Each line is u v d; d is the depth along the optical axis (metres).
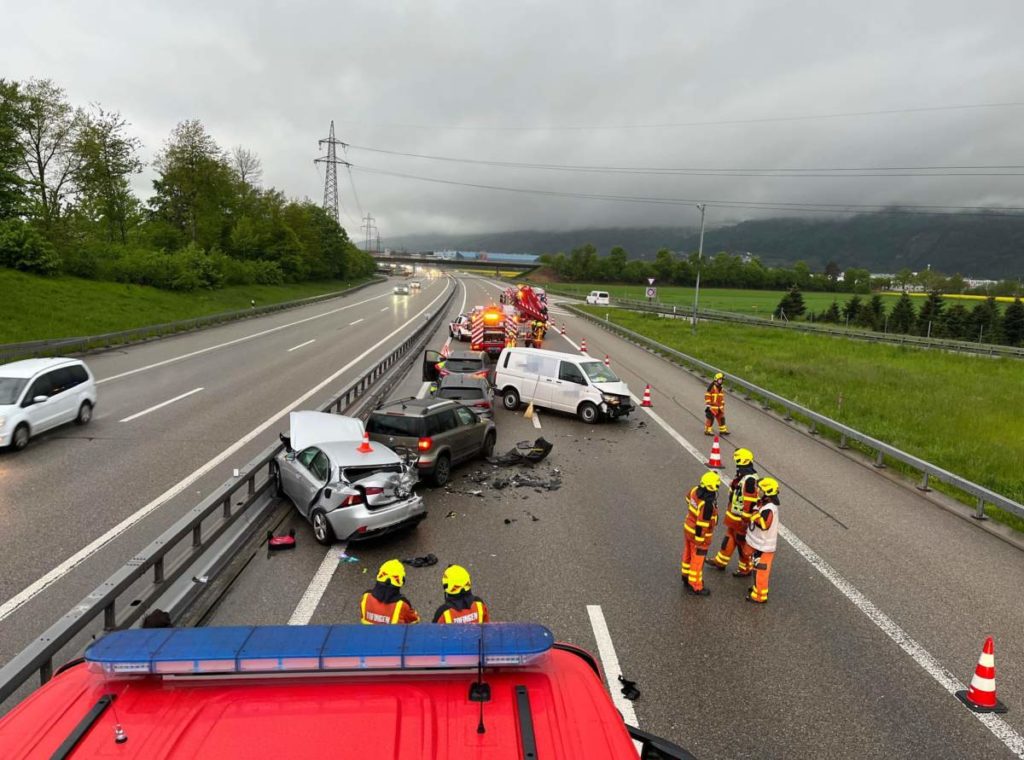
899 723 5.84
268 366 26.00
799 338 46.72
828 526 10.92
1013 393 26.22
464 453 13.17
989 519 11.48
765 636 7.27
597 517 10.85
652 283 49.81
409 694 2.81
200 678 2.82
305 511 9.88
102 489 11.41
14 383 14.28
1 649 6.53
